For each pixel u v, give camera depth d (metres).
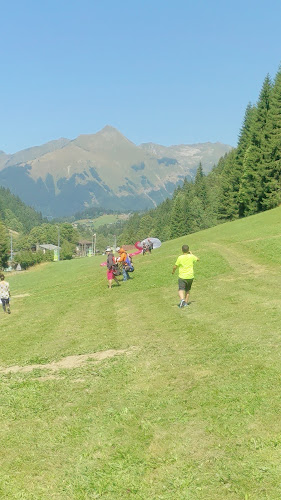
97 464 6.14
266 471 5.40
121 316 17.86
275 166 71.38
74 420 7.64
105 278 33.22
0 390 9.74
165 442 6.43
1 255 165.50
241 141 91.62
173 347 11.56
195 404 7.53
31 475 6.07
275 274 24.48
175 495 5.21
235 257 32.56
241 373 8.68
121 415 7.54
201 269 28.05
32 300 28.27
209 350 10.71
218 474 5.47
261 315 14.05
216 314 15.17
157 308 18.45
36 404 8.64
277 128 71.69
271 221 54.03
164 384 8.77
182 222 146.38
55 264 67.06
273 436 6.13
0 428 7.70
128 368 10.19
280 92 71.50
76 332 15.62
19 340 15.34
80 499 5.43
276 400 7.19
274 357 9.42
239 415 6.87
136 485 5.54
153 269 31.47
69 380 9.94
